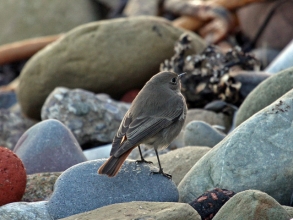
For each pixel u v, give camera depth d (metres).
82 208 8.84
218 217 8.23
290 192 9.06
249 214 8.00
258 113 9.48
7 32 22.66
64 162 10.86
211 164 9.37
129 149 9.35
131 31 15.61
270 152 9.14
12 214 8.69
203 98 14.19
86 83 15.53
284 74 11.13
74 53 15.59
